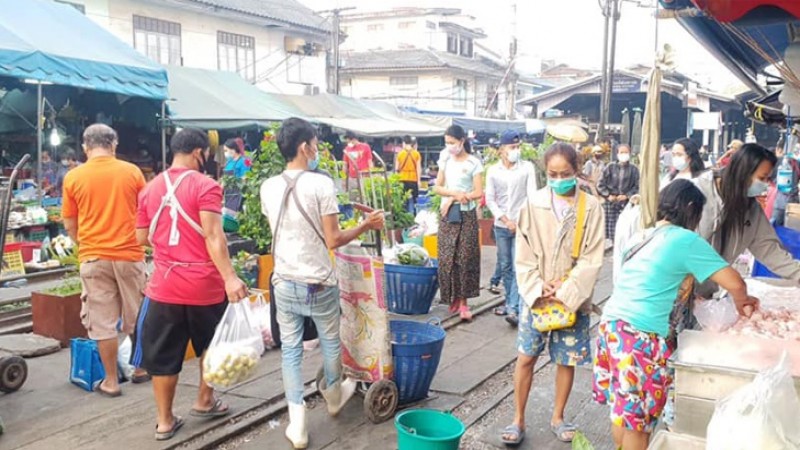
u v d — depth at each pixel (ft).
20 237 29.76
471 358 18.83
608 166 33.55
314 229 12.92
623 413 10.41
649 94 9.91
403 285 22.03
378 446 13.28
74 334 19.20
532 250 12.69
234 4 78.69
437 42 136.15
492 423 14.51
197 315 13.24
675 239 10.05
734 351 9.48
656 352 10.28
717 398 8.93
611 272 29.94
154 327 13.02
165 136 43.80
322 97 69.10
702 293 12.62
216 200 12.85
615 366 10.50
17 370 15.66
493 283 25.72
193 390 15.83
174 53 72.69
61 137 43.06
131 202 15.35
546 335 13.21
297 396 13.12
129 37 68.03
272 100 60.44
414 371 14.89
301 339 13.39
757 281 13.30
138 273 15.64
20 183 36.63
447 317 22.34
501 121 82.69
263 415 14.42
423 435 12.44
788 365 8.19
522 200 21.15
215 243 12.71
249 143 56.24
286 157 13.33
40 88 32.73
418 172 44.37
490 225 36.50
